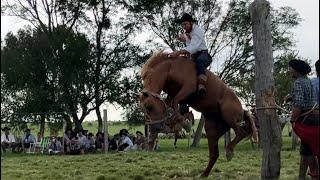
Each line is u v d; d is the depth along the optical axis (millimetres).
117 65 34531
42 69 32969
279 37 36125
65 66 32844
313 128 7352
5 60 31016
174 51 8625
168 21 35125
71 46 32875
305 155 7660
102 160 14203
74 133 21953
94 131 43625
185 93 8453
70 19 35438
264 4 8180
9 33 31969
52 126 29125
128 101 34781
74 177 9883
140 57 35031
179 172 10227
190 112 8961
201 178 9422
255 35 8258
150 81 8477
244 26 36031
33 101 31609
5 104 31281
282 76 30906
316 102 7383
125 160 13938
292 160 13938
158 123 8492
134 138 24859
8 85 31641
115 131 43812
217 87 8914
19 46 32188
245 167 11688
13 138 23953
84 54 33094
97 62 34531
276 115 8289
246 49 36156
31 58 32156
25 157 17109
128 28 35312
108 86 34469
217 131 9445
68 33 34156
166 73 8492
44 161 14289
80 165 12609
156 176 9992
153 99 8422
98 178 9422
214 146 9500
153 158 14797
